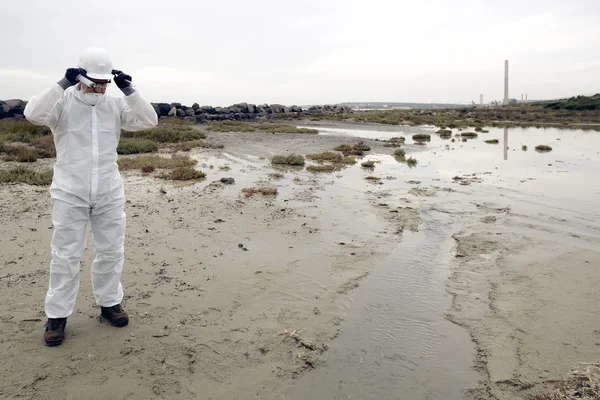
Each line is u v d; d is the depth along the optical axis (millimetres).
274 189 9328
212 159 14570
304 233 6547
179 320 3926
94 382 3031
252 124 35062
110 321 3789
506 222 7219
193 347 3520
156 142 18406
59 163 3295
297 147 18359
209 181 10523
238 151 16859
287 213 7633
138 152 15906
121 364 3244
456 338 3777
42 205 7629
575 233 6574
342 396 3025
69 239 3336
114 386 3006
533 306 4289
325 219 7332
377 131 29797
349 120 43375
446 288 4758
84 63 3162
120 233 3602
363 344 3670
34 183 9359
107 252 3564
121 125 3574
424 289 4738
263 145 19031
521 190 9812
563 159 15266
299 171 12414
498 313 4176
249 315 4078
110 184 3441
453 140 23172
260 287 4680
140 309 4086
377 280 4965
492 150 18250
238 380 3152
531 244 6098
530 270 5176
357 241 6262
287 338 3719
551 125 36875
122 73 3307
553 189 9922
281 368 3307
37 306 4043
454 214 7770
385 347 3633
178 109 36969
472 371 3318
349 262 5469
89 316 3902
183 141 20359
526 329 3871
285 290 4633
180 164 12711
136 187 9570
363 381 3189
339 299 4473
